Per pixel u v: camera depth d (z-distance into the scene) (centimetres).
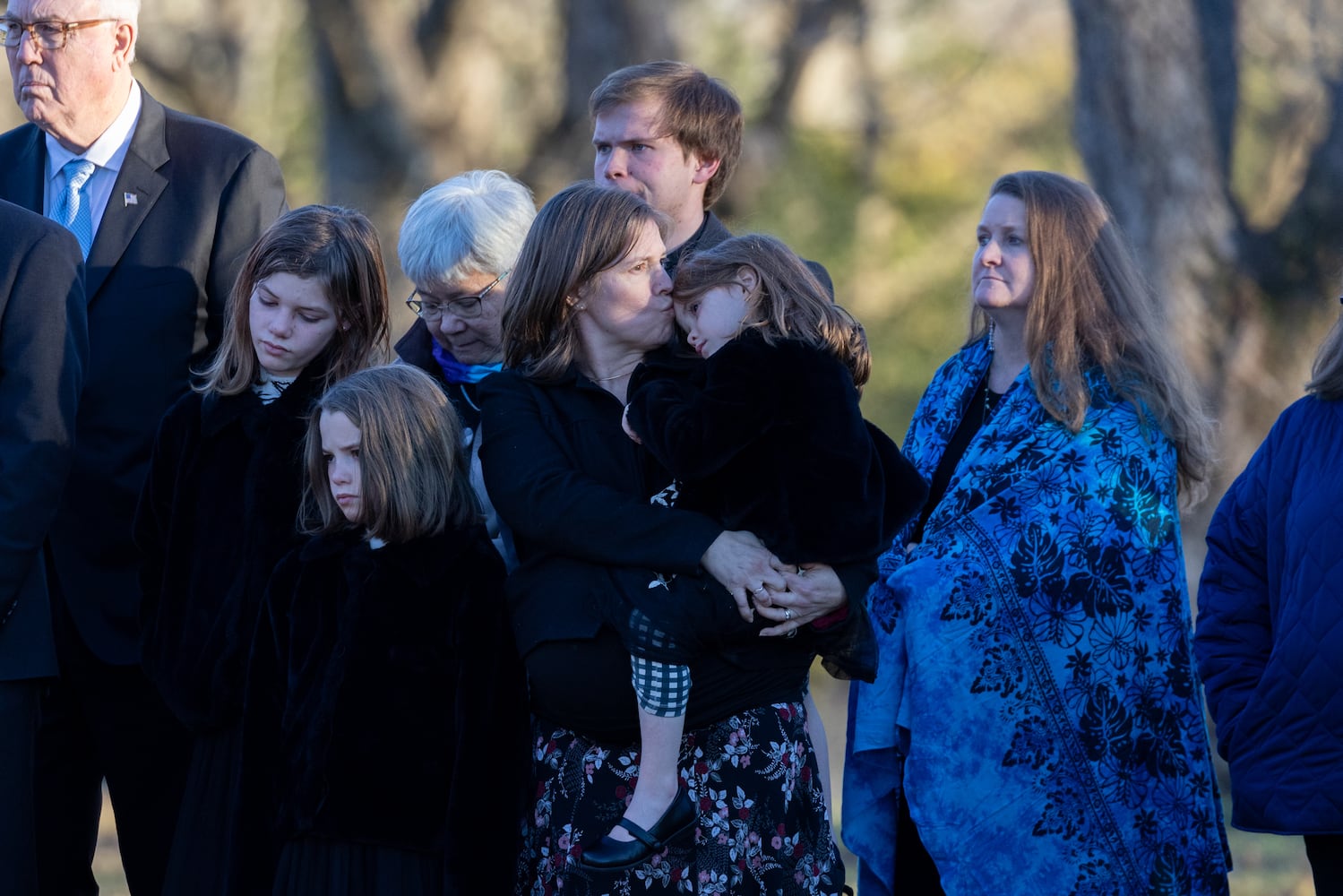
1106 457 1124
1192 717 1127
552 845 981
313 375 1141
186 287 1289
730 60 4003
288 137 3941
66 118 1277
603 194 1008
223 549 1120
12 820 1112
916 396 4231
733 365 943
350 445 1017
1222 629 1097
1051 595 1108
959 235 4459
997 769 1105
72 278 1142
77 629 1255
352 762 998
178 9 3866
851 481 948
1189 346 2442
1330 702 1006
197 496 1133
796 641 988
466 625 1012
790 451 945
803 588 952
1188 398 1166
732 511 951
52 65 1255
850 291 4259
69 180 1304
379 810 994
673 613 942
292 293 1108
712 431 927
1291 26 3170
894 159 4600
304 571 1046
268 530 1109
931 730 1118
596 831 966
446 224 1119
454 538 1030
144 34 3809
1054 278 1154
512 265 1124
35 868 1135
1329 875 1030
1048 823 1097
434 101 3575
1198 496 1229
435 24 3678
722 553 945
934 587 1130
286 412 1127
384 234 3353
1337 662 1005
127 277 1277
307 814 1003
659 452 937
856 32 4341
